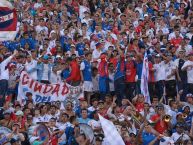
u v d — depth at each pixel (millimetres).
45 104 54344
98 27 68812
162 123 53375
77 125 46625
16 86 58562
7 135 47562
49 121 50469
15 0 73188
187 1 79938
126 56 61500
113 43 66875
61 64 60500
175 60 63188
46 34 68125
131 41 64438
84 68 60500
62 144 47531
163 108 54969
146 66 59750
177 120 54562
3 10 53500
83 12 76625
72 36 68438
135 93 61250
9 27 53562
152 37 70812
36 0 75500
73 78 60219
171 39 70625
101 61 61250
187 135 52438
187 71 62938
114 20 73625
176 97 61469
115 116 52188
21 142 48031
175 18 76000
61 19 71562
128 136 48938
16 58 59594
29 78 57531
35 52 60125
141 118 53188
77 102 56781
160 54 63406
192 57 63000
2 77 57844
